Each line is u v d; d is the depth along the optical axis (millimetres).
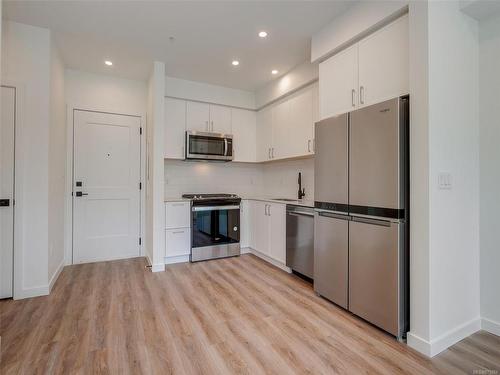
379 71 2168
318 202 2594
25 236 2574
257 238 3973
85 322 2141
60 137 3201
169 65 3455
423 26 1775
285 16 2463
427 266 1759
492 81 2002
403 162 1897
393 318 1913
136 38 2822
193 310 2350
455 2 1901
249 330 2041
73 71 3543
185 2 2260
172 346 1841
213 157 3986
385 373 1589
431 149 1758
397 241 1883
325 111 2684
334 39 2506
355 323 2146
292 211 3184
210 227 3830
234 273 3285
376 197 2027
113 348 1813
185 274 3242
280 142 3916
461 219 1938
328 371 1607
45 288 2641
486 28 2021
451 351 1796
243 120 4434
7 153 2514
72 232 3547
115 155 3781
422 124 1778
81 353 1758
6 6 2287
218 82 4027
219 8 2342
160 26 2609
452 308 1883
